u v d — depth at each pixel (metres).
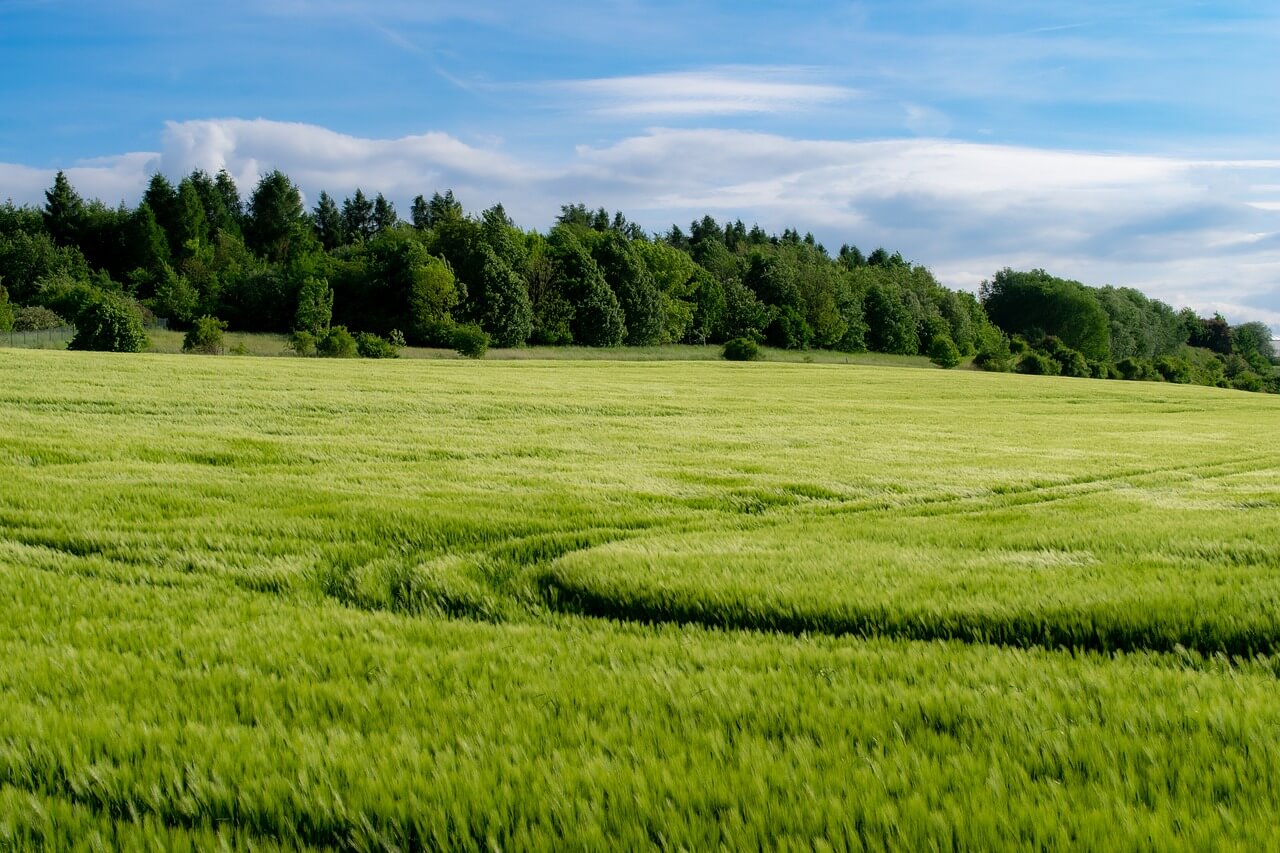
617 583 5.84
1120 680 3.94
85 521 7.88
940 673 4.10
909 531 8.55
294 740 3.30
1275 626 4.67
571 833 2.63
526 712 3.58
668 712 3.61
